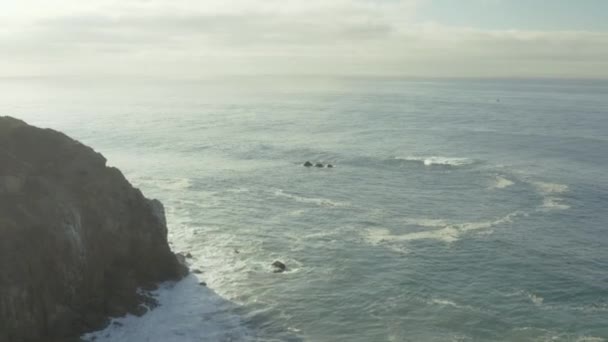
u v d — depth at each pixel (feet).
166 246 160.66
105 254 143.84
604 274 163.63
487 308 142.10
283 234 199.82
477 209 232.73
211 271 164.35
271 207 237.45
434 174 308.40
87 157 159.53
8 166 137.69
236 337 127.44
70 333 121.60
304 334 129.59
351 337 128.16
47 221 127.54
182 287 151.94
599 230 204.95
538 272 164.86
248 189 271.28
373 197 255.09
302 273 163.94
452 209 232.94
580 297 148.87
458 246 187.01
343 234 199.93
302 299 146.82
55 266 123.34
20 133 151.74
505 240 192.54
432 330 131.23
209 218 219.82
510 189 268.41
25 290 114.93
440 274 163.43
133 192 161.89
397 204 241.55
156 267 155.74
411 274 163.02
